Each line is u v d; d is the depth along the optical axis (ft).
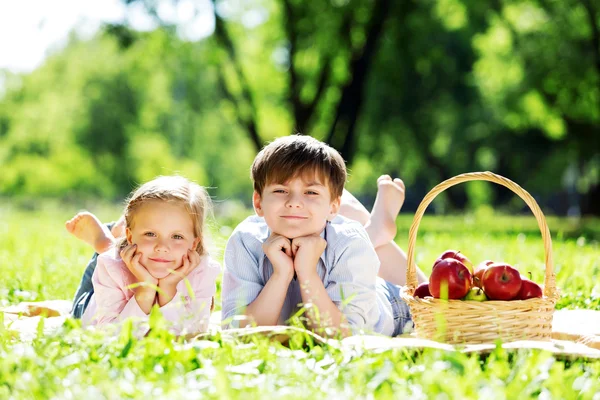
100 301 13.75
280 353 10.39
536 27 76.38
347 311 13.61
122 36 75.92
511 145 98.89
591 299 18.04
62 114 140.36
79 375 9.08
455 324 12.16
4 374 9.23
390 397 8.33
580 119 82.33
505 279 12.55
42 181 152.56
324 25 75.51
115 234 16.38
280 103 89.61
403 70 83.20
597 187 103.65
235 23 84.74
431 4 77.97
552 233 57.16
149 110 138.21
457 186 126.93
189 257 13.75
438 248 33.42
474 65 83.46
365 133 94.17
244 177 187.73
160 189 13.75
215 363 9.77
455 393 8.15
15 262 26.68
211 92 104.99
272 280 13.34
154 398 8.19
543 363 9.39
